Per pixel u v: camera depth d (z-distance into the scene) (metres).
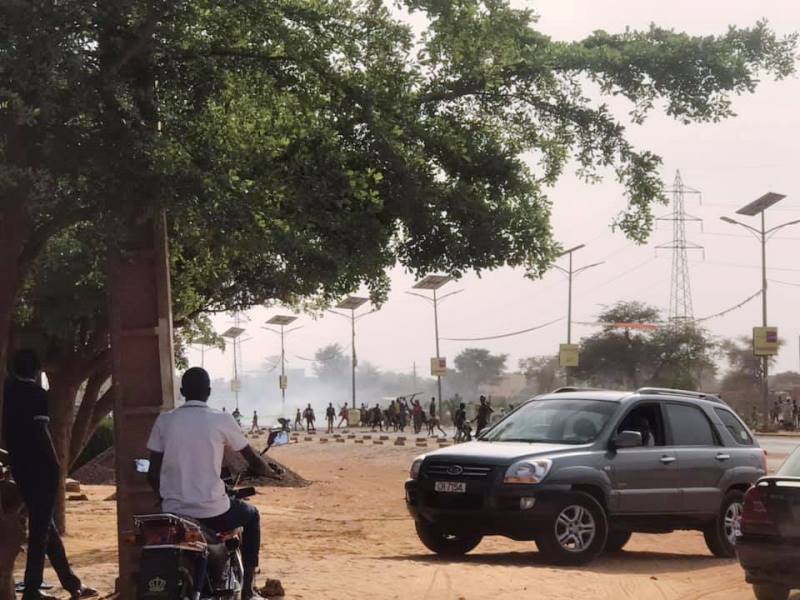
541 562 14.02
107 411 19.05
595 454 14.09
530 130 12.98
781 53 12.78
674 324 116.69
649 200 13.05
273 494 29.97
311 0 10.43
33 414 9.55
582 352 118.94
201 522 7.68
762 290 70.44
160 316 9.80
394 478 37.34
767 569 10.67
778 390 142.38
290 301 18.78
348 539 17.64
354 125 11.16
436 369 84.62
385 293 12.40
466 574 11.91
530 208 12.51
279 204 10.48
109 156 8.85
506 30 11.18
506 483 13.46
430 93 12.30
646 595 11.61
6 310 9.84
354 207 11.09
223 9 9.84
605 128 12.84
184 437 7.71
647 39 13.05
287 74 10.54
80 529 18.84
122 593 9.73
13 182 8.80
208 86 9.79
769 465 35.47
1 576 9.38
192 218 10.12
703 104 12.76
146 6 8.95
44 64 8.26
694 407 15.55
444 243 11.93
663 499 14.63
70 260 16.31
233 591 7.88
